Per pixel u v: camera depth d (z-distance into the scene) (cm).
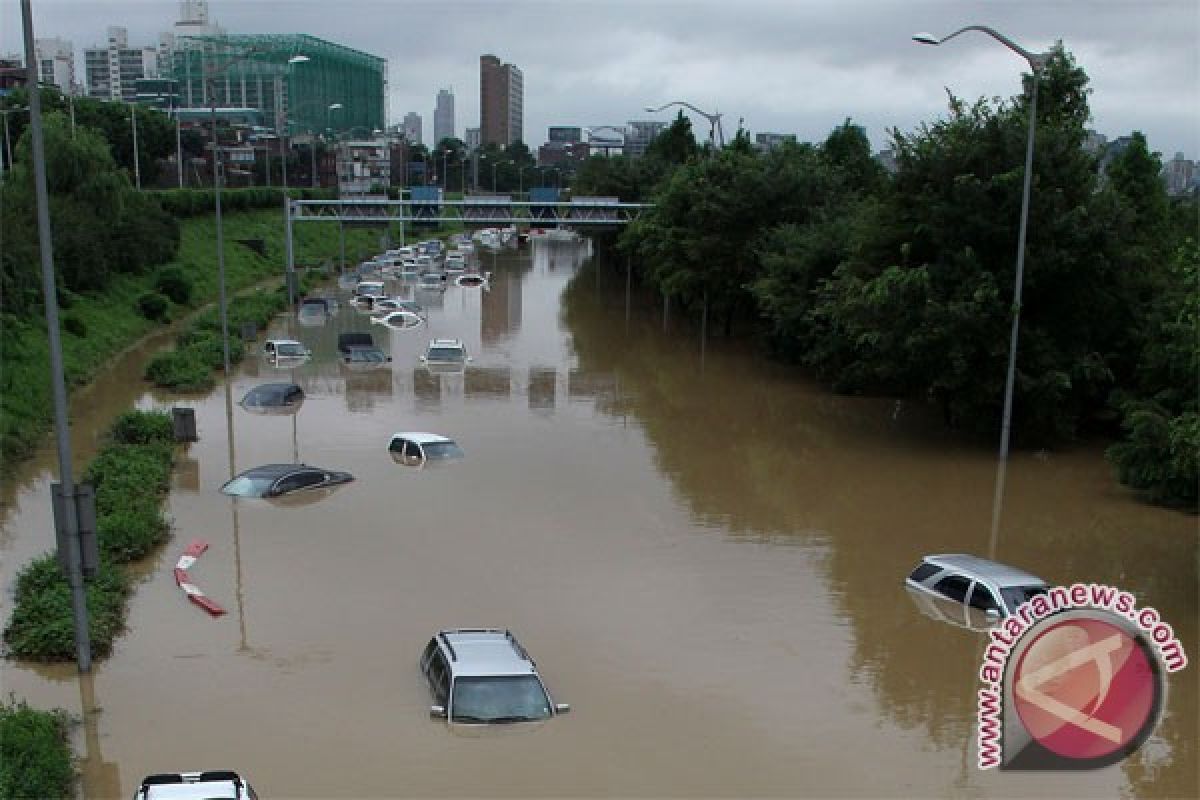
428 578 2336
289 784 1514
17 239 4941
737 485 3162
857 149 7356
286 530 2658
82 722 1688
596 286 9300
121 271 6625
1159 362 3105
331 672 1867
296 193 11975
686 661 1945
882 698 1820
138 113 12138
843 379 4475
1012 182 3272
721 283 5731
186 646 1972
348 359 5109
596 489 3084
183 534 2620
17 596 2145
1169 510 2945
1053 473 3306
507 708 1688
